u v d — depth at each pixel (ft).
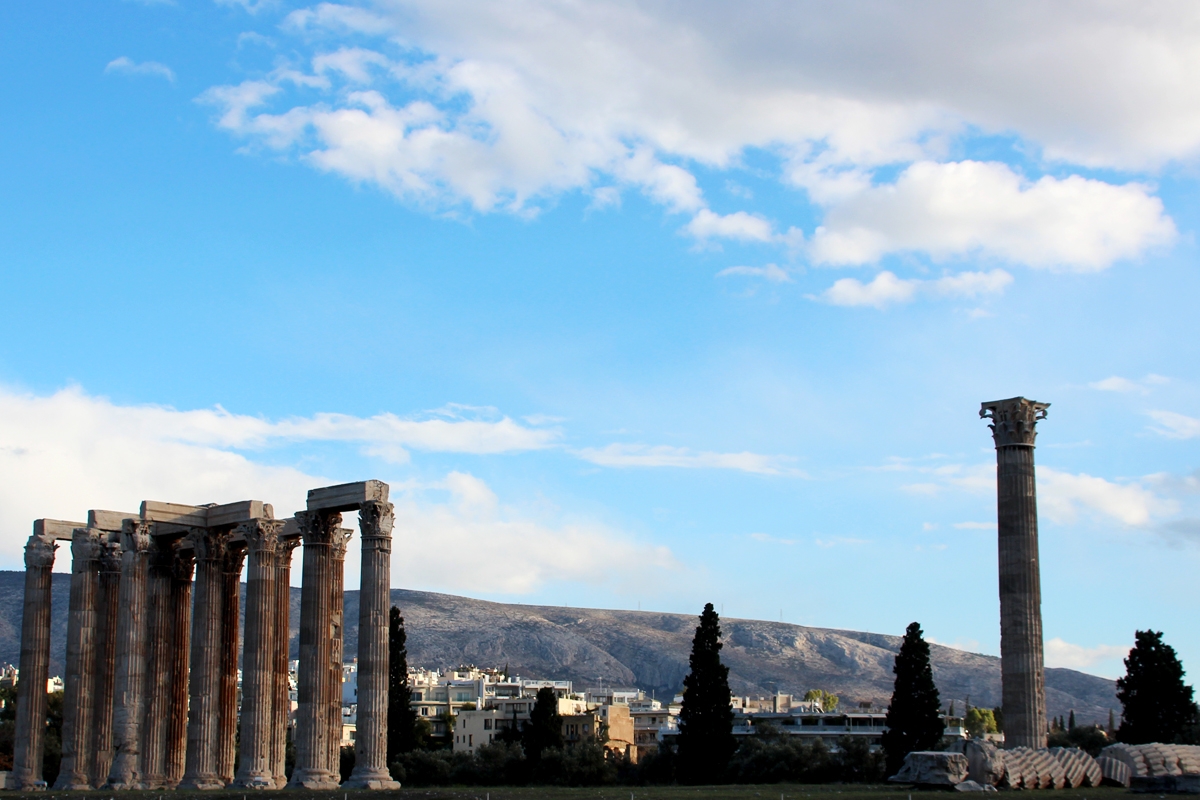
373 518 231.30
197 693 251.80
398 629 426.92
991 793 201.36
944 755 216.74
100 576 279.28
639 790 288.30
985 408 240.32
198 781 247.29
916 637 388.37
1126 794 198.49
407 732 422.82
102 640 276.21
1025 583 230.27
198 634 254.47
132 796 224.74
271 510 254.47
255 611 247.29
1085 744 450.30
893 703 385.50
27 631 284.20
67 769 269.44
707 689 401.70
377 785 223.71
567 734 654.94
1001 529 233.96
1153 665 361.71
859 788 256.93
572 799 221.46
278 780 254.47
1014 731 226.99
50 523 290.15
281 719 257.14
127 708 253.24
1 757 433.48
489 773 449.06
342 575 252.21
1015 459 234.79
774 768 452.35
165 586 265.34
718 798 206.28
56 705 441.27
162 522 259.80
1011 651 228.84
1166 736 355.56
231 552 266.98
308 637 237.25
